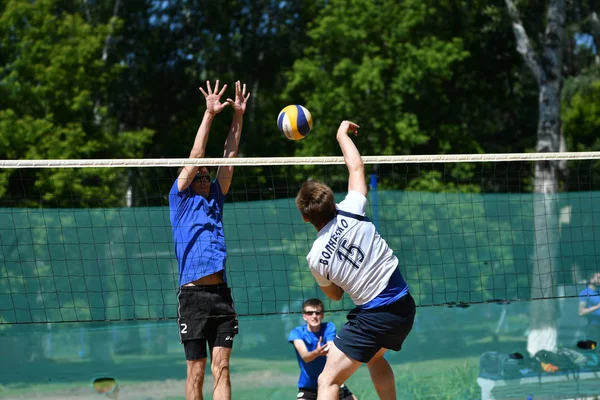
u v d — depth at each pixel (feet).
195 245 16.29
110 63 82.48
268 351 26.58
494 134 91.20
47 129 59.31
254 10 90.74
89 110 67.21
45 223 27.02
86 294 27.66
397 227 30.55
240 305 27.50
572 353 26.27
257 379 25.99
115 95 85.35
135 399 25.73
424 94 74.38
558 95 53.57
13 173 55.83
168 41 90.48
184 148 87.04
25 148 58.59
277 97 84.43
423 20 70.74
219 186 17.40
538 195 30.55
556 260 29.84
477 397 25.77
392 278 14.38
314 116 69.62
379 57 67.77
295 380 26.09
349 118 68.03
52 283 27.63
